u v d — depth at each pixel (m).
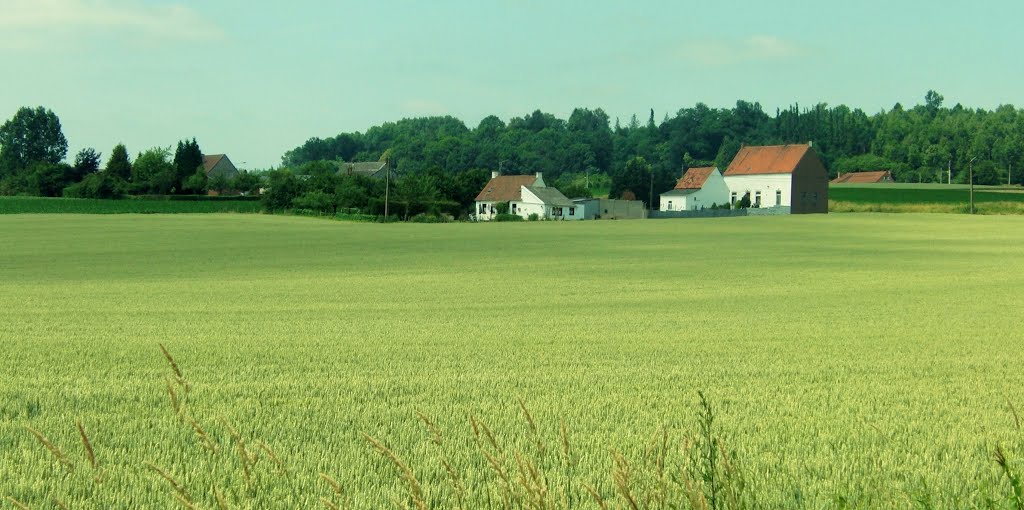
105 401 13.69
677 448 10.63
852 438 11.58
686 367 18.20
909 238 82.81
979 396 15.00
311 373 17.02
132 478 9.15
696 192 153.00
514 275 48.00
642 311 31.33
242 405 13.45
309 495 8.59
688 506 7.69
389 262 56.94
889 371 17.92
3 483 8.92
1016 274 48.44
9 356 19.05
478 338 23.30
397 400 14.09
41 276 46.75
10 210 136.38
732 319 28.66
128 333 24.17
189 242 74.00
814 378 16.91
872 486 8.95
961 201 158.12
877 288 40.69
